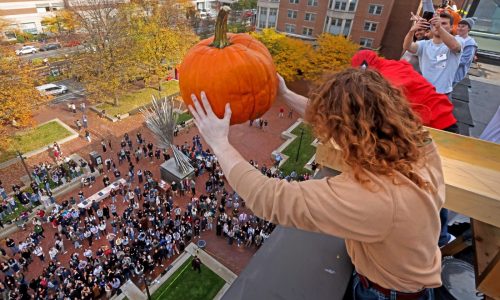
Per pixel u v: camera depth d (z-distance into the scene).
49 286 13.65
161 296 14.23
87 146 25.61
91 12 30.33
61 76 36.91
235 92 2.08
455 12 5.66
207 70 2.09
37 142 25.38
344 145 1.40
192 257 16.08
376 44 33.19
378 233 1.32
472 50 5.32
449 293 2.40
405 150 1.37
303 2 35.19
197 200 18.98
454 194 2.24
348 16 33.19
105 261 15.28
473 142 2.70
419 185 1.37
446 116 3.35
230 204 19.41
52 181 20.95
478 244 2.56
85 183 20.94
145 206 18.31
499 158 2.61
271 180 1.51
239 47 2.25
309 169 24.19
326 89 1.52
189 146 26.28
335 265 2.30
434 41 4.89
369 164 1.35
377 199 1.29
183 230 16.91
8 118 23.39
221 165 1.71
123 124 28.94
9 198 18.77
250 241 16.78
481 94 7.14
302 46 30.78
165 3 37.97
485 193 2.14
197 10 58.25
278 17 37.62
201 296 14.35
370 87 1.41
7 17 42.47
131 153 24.88
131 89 34.94
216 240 17.28
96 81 28.56
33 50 41.53
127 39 29.84
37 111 29.73
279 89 2.63
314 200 1.34
